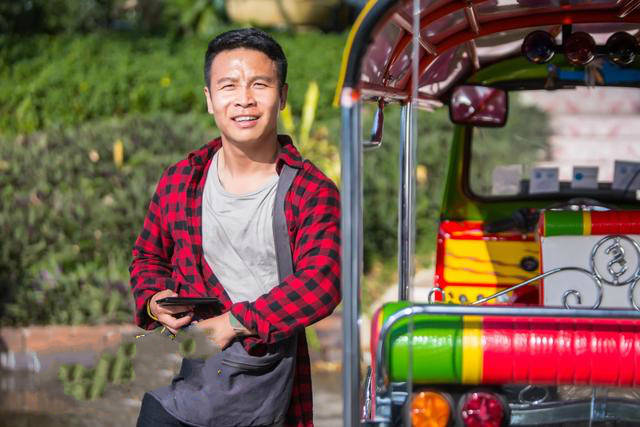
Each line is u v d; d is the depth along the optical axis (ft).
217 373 10.68
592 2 12.82
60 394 22.12
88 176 29.71
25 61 42.50
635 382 10.14
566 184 17.57
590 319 10.32
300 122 33.94
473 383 10.34
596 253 11.64
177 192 11.23
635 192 17.40
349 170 9.43
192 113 37.42
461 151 17.67
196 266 11.07
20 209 28.22
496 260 16.05
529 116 19.44
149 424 10.83
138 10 53.72
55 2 52.31
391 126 31.63
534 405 10.98
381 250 29.71
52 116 40.06
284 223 10.76
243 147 10.89
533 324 10.29
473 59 16.25
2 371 24.31
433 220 30.35
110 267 27.02
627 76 16.24
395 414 10.41
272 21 50.83
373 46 10.44
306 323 10.43
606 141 27.71
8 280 26.50
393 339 10.19
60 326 25.30
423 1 10.52
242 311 10.43
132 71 40.52
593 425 10.98
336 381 23.77
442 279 16.24
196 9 50.49
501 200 17.57
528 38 13.62
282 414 10.90
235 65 10.81
